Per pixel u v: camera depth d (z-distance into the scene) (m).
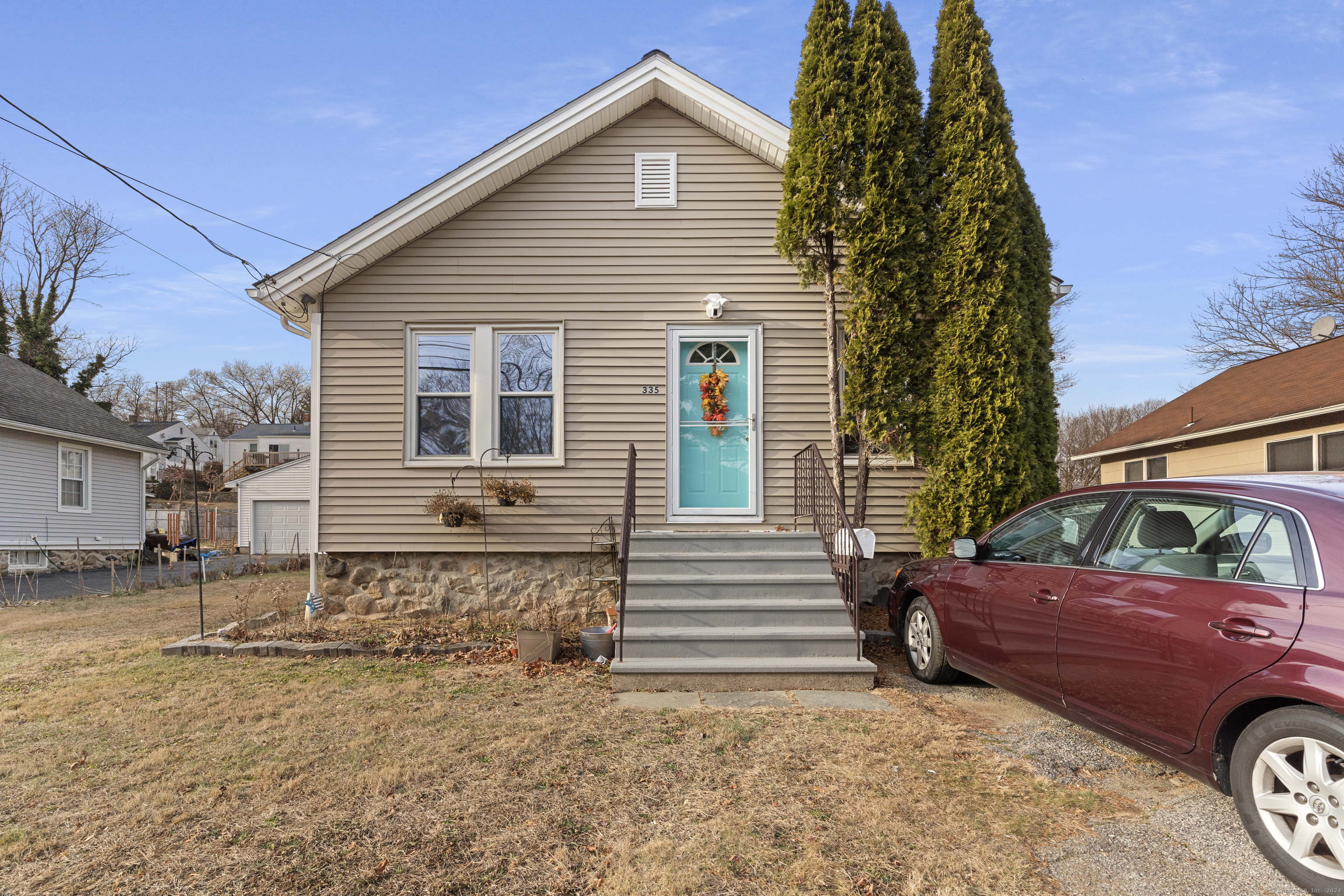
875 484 8.64
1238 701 3.10
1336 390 11.01
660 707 5.36
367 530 8.55
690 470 8.72
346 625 8.11
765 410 8.66
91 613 10.85
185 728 4.89
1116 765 4.23
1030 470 7.23
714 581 6.85
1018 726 4.92
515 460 8.62
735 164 8.75
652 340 8.69
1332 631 2.81
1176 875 3.05
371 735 4.71
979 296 7.17
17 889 2.96
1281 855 2.95
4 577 16.89
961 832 3.43
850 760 4.30
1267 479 3.59
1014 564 4.88
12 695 5.82
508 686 5.93
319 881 3.01
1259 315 22.78
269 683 6.02
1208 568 3.49
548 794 3.83
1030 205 7.73
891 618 6.60
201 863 3.16
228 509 39.06
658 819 3.55
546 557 8.60
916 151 7.57
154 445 23.11
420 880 3.02
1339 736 2.74
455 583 8.55
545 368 8.77
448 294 8.68
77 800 3.79
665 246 8.73
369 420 8.61
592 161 8.77
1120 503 4.18
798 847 3.29
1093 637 3.93
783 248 7.82
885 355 7.39
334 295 8.66
